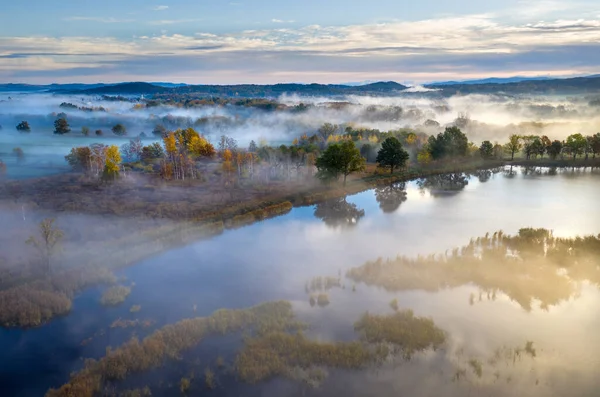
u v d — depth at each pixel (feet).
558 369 108.99
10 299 142.20
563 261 174.81
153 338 120.06
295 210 287.07
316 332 125.90
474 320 132.87
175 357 114.01
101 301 145.89
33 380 107.55
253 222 254.27
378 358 112.47
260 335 123.13
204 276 170.30
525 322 131.64
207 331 125.80
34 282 154.92
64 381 107.14
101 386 103.81
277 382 104.37
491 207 284.82
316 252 198.90
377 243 211.41
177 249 203.41
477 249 195.72
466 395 99.60
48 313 136.46
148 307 144.05
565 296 147.43
